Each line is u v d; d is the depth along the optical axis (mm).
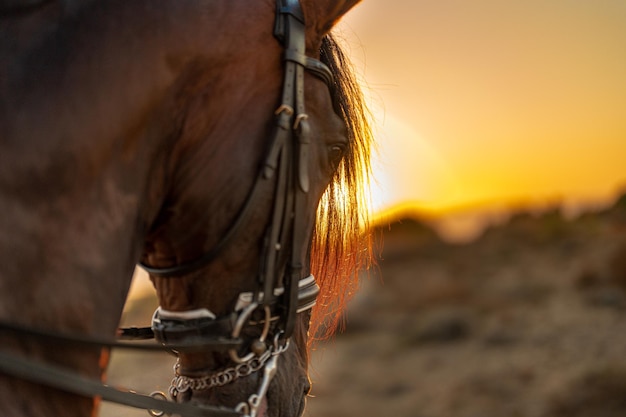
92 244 1615
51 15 1654
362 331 16953
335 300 2426
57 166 1572
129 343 1640
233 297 1850
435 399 11984
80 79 1618
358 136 2234
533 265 21000
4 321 1484
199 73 1760
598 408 10305
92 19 1669
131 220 1688
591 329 14258
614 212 26078
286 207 1838
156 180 1750
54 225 1569
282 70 1846
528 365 12750
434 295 18922
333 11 1935
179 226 1809
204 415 1798
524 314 16203
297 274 1882
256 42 1827
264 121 1812
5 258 1518
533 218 28125
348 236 2316
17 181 1541
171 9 1743
